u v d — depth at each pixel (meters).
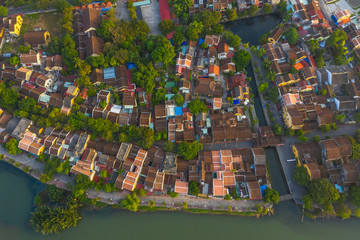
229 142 84.38
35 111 84.12
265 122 87.31
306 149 78.69
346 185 75.00
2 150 84.50
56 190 77.12
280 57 89.81
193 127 83.56
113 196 79.19
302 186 79.00
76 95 88.19
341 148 76.69
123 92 87.50
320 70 88.50
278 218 77.12
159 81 90.44
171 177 78.62
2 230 76.94
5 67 91.62
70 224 74.62
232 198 77.31
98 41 92.12
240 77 88.62
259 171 77.44
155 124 85.12
